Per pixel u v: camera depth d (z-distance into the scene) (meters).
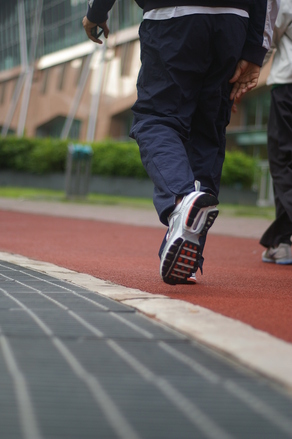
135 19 37.81
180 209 3.26
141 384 1.79
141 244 8.02
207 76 3.75
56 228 10.38
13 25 49.97
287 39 5.32
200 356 2.11
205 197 3.18
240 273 4.96
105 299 3.10
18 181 29.91
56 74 44.81
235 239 9.34
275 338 2.34
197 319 2.62
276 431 1.45
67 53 43.31
